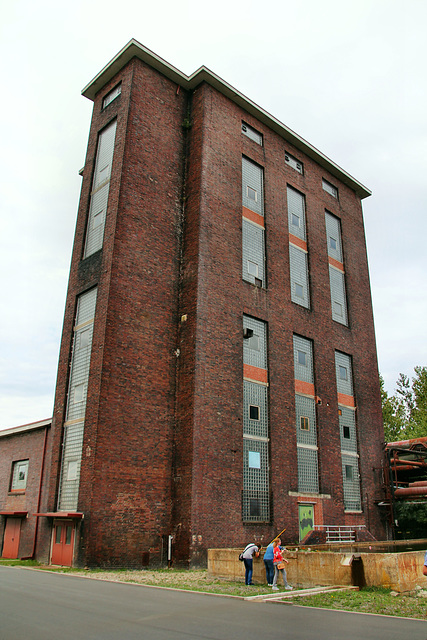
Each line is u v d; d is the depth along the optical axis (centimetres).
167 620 904
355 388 3247
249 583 1473
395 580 1312
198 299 2395
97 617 912
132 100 2609
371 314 3619
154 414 2239
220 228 2630
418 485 3189
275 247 2945
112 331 2202
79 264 2570
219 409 2328
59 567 1991
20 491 2708
